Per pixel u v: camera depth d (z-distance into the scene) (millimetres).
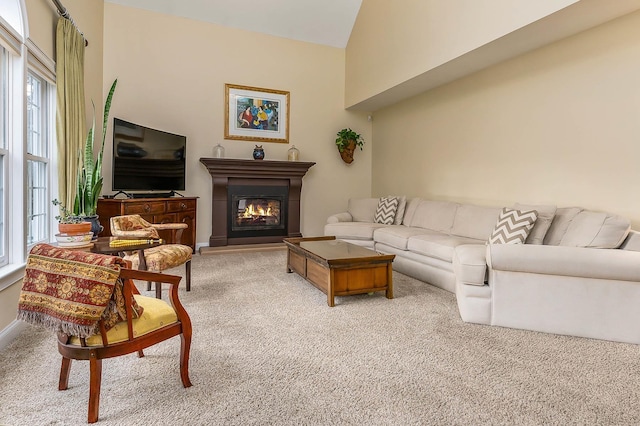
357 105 6242
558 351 2221
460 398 1709
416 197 5691
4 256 2506
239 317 2738
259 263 4656
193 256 5086
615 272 2326
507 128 4156
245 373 1919
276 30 5926
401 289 3557
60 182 3104
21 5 2508
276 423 1511
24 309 1480
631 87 3035
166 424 1496
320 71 6355
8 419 1517
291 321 2674
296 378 1875
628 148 3068
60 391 1730
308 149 6332
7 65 2535
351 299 3217
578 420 1554
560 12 2959
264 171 5707
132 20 5023
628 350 2242
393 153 6215
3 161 2520
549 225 3145
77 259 1440
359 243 4918
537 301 2516
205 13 5410
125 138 4262
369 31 5684
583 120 3393
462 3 3867
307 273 3551
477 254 2738
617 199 3152
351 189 6715
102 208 4180
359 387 1795
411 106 5754
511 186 4129
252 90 5848
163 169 4875
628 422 1544
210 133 5590
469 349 2234
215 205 5516
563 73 3545
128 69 5012
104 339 1481
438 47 4230
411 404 1656
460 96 4809
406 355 2146
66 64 3186
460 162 4840
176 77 5324
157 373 1909
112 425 1485
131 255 3033
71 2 3672
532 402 1682
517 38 3475
